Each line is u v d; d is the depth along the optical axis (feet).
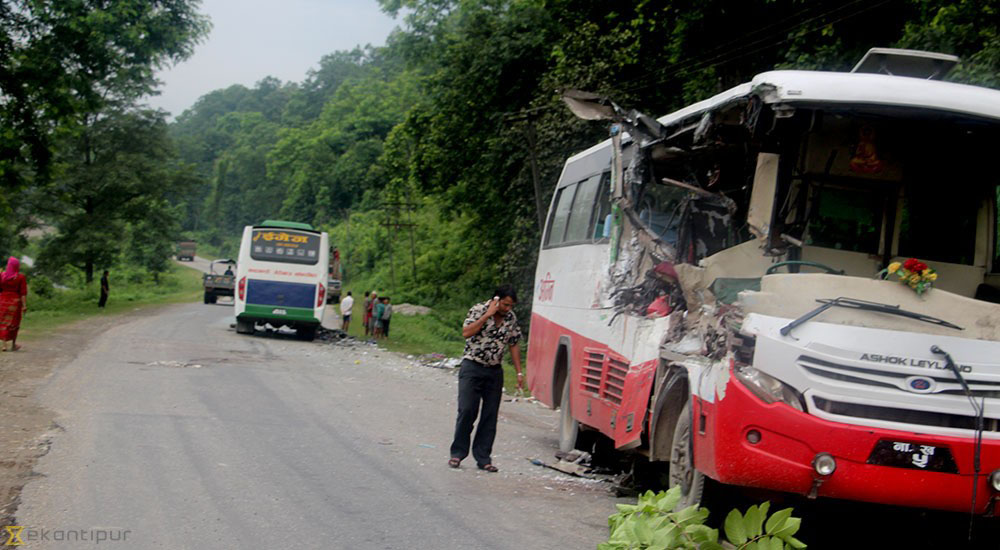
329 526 22.07
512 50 107.96
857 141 23.95
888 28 64.23
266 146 506.89
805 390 19.48
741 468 19.69
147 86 189.16
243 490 25.27
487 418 31.76
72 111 90.12
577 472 32.35
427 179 132.98
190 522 21.70
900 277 20.44
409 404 48.78
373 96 378.94
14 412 36.37
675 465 23.97
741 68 77.36
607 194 34.76
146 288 265.54
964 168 24.03
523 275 99.86
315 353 82.07
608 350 31.91
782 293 20.40
